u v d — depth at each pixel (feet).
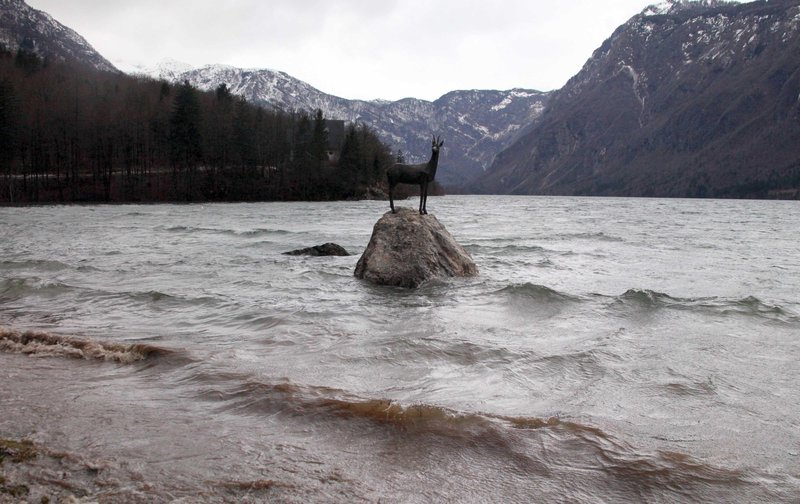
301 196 312.50
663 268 52.65
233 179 297.94
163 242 78.07
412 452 12.82
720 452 13.12
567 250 69.97
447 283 40.01
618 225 131.75
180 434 13.73
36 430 13.78
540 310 31.17
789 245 78.48
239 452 12.75
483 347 22.41
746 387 17.97
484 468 12.12
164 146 294.05
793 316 29.32
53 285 37.42
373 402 15.44
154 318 28.96
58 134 268.41
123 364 20.10
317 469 11.97
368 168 350.23
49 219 136.98
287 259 57.41
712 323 27.94
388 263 40.93
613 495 11.10
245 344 23.27
